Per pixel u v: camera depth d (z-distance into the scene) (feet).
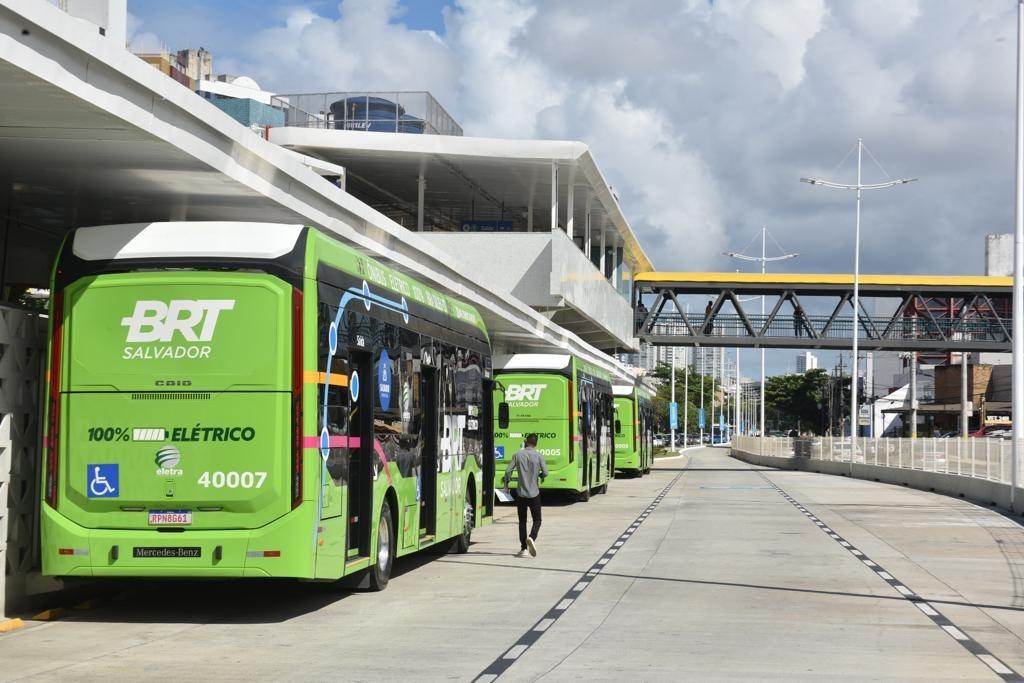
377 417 47.29
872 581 54.13
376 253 73.87
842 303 219.20
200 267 40.06
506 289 136.36
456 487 62.80
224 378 39.73
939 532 81.25
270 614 43.24
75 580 41.70
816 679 31.40
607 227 182.29
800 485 155.02
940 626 41.22
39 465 42.78
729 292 222.28
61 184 51.88
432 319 57.47
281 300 39.88
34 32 35.37
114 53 39.17
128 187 52.47
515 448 102.83
